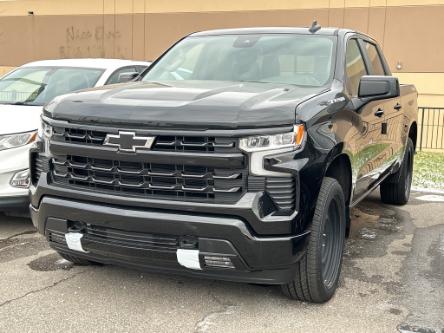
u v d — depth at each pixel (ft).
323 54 15.90
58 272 15.26
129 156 11.84
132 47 61.98
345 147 13.76
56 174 13.15
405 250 17.79
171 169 11.69
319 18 53.98
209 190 11.48
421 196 26.45
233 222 11.21
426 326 12.30
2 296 13.58
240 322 12.39
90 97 13.14
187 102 11.98
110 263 13.01
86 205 12.40
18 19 67.82
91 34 63.93
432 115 51.47
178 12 59.31
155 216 11.64
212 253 11.44
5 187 17.97
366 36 19.92
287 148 11.44
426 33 51.06
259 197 11.28
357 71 17.13
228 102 11.84
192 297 13.70
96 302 13.34
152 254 11.94
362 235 19.45
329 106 13.15
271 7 55.52
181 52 17.72
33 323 12.20
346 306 13.32
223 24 57.52
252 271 11.68
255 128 11.27
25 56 68.03
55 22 65.77
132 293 13.89
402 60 52.03
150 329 12.02
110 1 62.49
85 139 12.45
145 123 11.68
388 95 14.80
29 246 17.48
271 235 11.39
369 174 17.20
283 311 12.97
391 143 19.70
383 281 14.99
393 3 51.70
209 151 11.39
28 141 18.26
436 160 40.88
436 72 51.13
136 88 13.93
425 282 14.96
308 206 11.76
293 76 15.44
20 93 22.58
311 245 12.39
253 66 16.01
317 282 12.71
